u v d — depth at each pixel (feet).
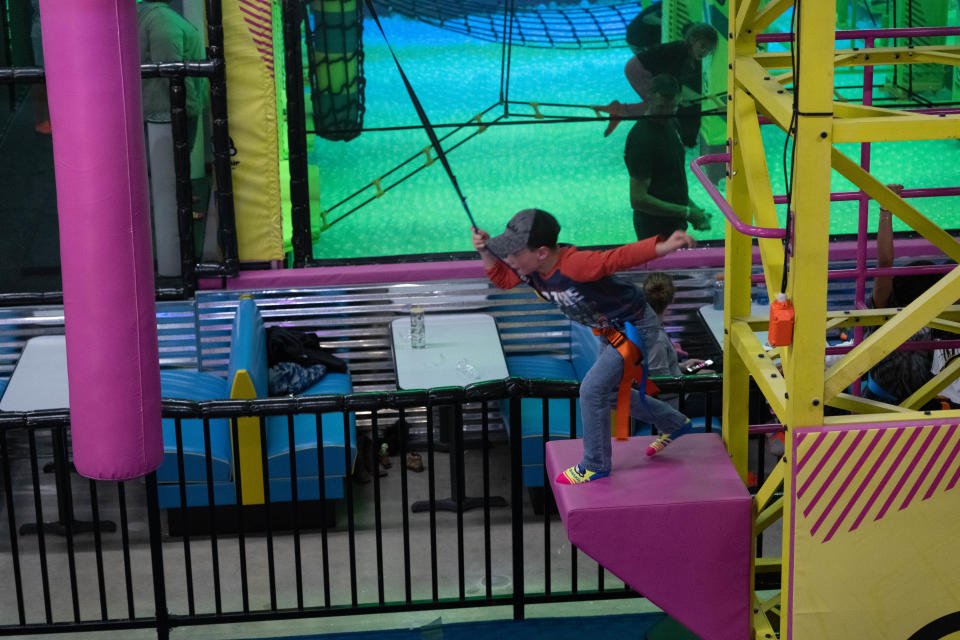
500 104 25.89
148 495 16.88
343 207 26.27
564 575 19.90
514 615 17.97
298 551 17.31
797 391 11.23
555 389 16.96
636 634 17.47
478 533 21.67
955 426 11.33
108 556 20.99
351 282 25.63
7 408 22.02
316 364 24.85
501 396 16.96
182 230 24.81
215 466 21.31
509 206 26.55
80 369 12.44
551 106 25.95
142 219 12.23
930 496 11.50
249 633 17.97
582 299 12.54
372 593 19.44
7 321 25.16
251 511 21.72
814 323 11.03
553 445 14.60
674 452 14.24
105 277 12.10
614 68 25.75
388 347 26.03
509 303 25.95
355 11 24.94
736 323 13.94
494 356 23.34
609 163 26.35
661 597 13.32
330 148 25.86
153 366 12.75
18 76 23.84
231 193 24.82
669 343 21.01
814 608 11.87
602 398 13.01
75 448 12.96
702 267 25.98
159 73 23.59
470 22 25.27
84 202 11.88
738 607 13.41
